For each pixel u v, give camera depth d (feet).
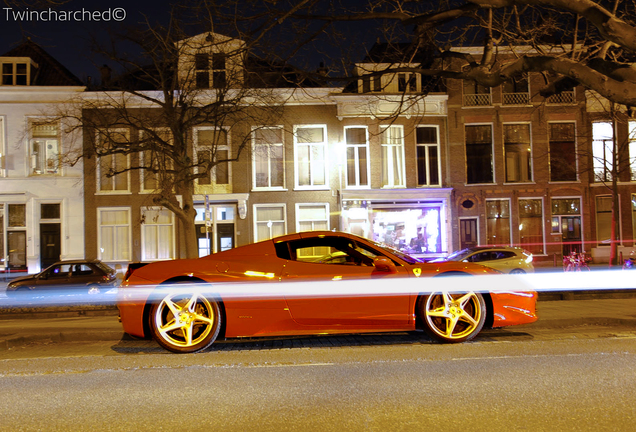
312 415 10.99
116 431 10.25
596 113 88.22
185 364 16.38
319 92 85.61
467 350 17.51
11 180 83.61
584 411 10.91
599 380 13.34
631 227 89.40
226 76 52.34
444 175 88.48
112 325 27.07
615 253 74.74
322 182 87.45
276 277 19.08
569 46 33.83
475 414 10.85
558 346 18.02
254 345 20.66
